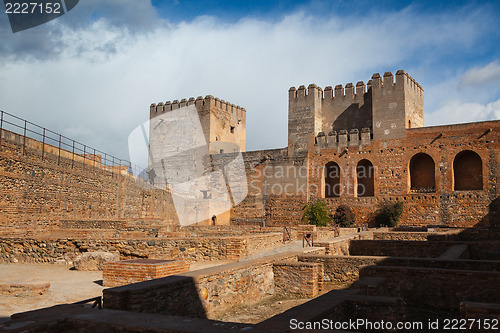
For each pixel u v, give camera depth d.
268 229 26.02
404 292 11.89
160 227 23.48
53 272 14.08
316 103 48.22
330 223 42.06
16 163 23.80
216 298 9.81
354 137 44.22
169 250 16.09
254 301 11.28
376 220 41.50
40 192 25.91
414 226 39.44
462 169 40.34
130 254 15.85
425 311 11.40
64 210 28.38
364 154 43.44
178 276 9.08
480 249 19.64
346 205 42.75
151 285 7.91
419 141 40.78
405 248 19.39
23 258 16.52
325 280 14.11
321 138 46.25
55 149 27.91
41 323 6.13
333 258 14.12
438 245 18.78
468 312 7.74
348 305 8.13
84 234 21.08
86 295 10.38
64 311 6.82
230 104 56.91
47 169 26.69
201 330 5.69
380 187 42.09
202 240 16.38
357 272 13.77
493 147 37.41
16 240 16.67
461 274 11.38
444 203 38.97
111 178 34.91
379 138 42.84
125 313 6.68
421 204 39.91
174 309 8.37
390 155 42.03
